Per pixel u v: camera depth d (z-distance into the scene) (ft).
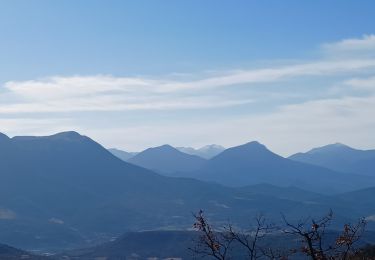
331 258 57.21
